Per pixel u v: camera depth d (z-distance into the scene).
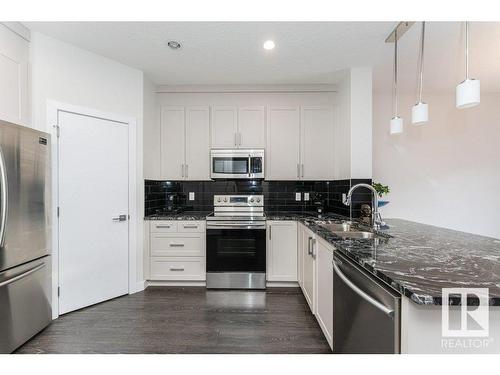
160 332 2.13
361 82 2.90
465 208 3.90
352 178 2.90
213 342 1.99
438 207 3.90
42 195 2.12
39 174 2.09
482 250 1.41
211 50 2.55
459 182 3.90
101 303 2.67
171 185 3.71
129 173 2.91
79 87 2.52
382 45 2.44
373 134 3.88
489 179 3.90
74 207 2.48
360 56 2.65
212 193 3.73
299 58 2.69
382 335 1.06
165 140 3.46
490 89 3.73
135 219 2.97
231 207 3.54
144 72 3.05
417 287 0.91
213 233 3.06
